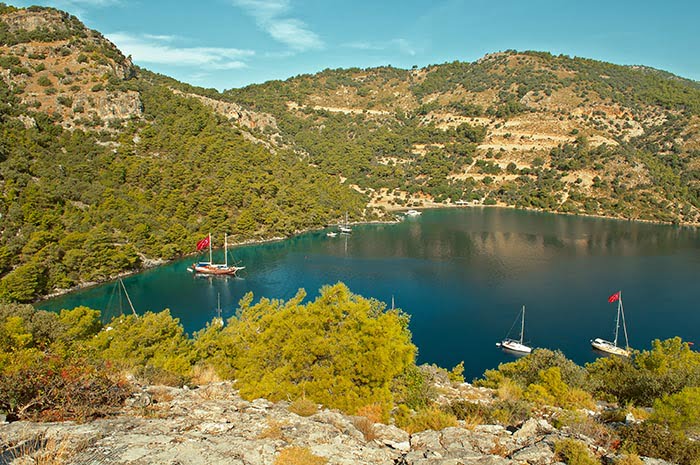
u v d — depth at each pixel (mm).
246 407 13945
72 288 89375
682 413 16328
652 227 168000
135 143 140375
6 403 10977
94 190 114000
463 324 74125
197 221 128750
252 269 108688
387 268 109188
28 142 115188
